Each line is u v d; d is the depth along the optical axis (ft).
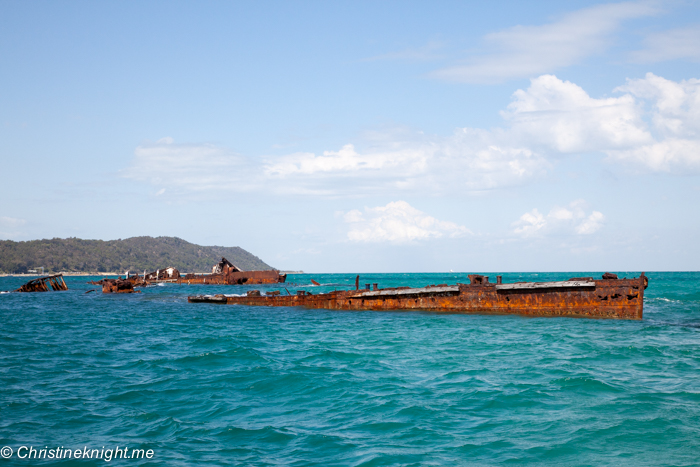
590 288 109.81
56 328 110.93
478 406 47.91
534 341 85.87
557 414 45.29
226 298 174.50
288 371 62.64
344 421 44.29
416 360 70.18
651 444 38.37
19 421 43.80
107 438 40.19
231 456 36.76
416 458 36.24
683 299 200.64
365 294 138.51
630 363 66.59
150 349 80.33
